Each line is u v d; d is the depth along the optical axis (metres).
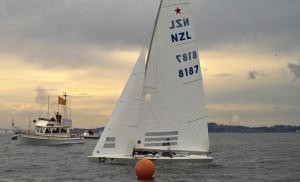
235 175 35.78
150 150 36.97
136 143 37.06
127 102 37.53
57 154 65.25
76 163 48.16
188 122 37.56
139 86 37.66
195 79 37.84
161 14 37.66
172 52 37.59
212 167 38.66
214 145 106.62
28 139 89.06
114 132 37.31
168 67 37.53
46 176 36.09
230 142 133.38
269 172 38.97
